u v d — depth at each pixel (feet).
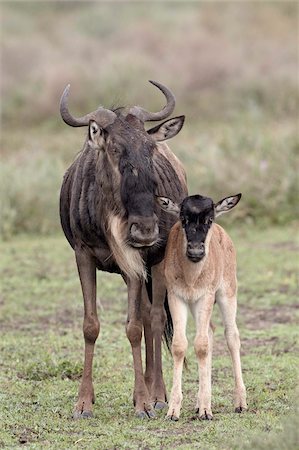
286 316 147.74
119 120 100.22
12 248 198.18
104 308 154.81
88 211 102.58
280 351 128.06
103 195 100.12
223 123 318.04
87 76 361.71
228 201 99.81
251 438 84.74
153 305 107.34
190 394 108.78
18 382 114.62
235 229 210.38
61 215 111.04
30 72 401.49
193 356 127.24
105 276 174.81
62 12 597.52
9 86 378.12
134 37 433.48
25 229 216.54
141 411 99.76
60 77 359.25
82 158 107.24
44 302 159.12
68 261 186.50
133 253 99.60
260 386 110.22
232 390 109.29
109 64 367.25
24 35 495.41
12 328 144.25
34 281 171.73
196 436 90.48
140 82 351.87
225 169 219.20
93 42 453.17
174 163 118.62
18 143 302.25
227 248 103.50
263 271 174.40
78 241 105.09
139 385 101.04
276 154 225.15
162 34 435.12
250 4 458.50
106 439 91.20
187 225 95.66
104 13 539.29
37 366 119.96
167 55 393.29
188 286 97.91
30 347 132.05
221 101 350.23
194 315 101.24
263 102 345.92
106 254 103.91
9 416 99.55
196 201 96.17
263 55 387.96
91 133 98.78
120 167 97.35
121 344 133.80
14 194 217.56
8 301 159.53
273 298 157.58
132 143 97.91
